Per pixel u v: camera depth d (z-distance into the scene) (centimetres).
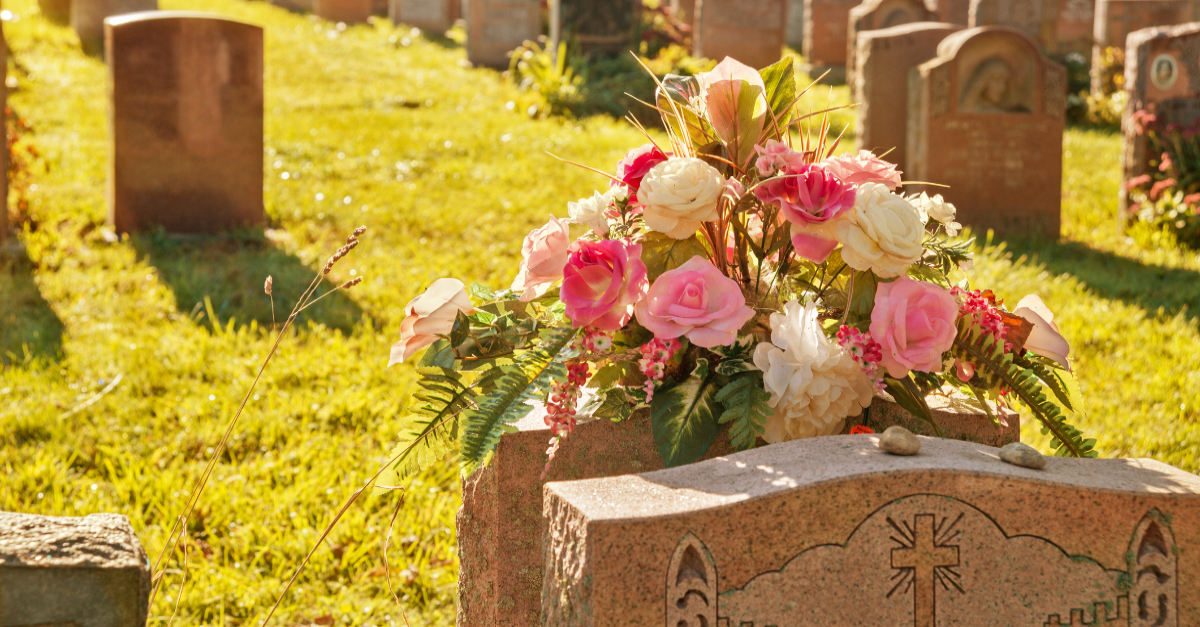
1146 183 804
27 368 461
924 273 196
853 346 173
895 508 147
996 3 1532
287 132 1005
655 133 1067
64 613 137
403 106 1204
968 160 805
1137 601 151
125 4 1450
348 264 637
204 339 497
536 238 189
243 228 707
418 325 184
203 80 685
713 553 140
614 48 1335
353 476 362
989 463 154
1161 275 673
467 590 211
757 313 189
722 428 187
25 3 1647
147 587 145
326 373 464
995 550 149
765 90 198
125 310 545
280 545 316
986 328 185
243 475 365
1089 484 151
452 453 380
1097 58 1445
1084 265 697
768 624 143
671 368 189
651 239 185
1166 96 798
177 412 418
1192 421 426
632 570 137
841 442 164
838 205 171
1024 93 800
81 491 349
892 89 842
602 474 194
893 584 147
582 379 177
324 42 1588
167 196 689
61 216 693
